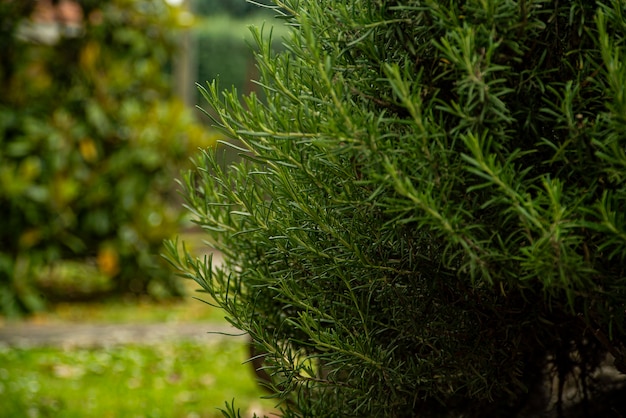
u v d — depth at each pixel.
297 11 1.76
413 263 1.79
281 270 2.00
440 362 1.83
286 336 2.22
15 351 6.55
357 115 1.61
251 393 5.52
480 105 1.54
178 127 8.85
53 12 9.20
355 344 1.77
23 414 4.98
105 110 8.66
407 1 1.64
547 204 1.51
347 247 1.78
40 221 8.33
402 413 2.07
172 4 9.04
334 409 1.94
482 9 1.53
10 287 8.06
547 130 1.67
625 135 1.45
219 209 2.20
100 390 5.56
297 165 1.72
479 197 1.59
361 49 1.69
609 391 2.10
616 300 1.56
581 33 1.62
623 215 1.44
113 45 8.86
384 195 1.67
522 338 1.83
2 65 8.45
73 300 8.84
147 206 8.88
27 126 8.36
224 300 1.93
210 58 14.20
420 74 1.52
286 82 1.73
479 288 1.77
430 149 1.55
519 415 2.14
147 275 8.86
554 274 1.46
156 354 6.61
